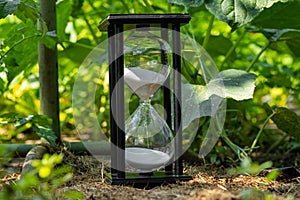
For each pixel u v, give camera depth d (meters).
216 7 2.77
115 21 2.35
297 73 4.63
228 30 4.72
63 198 2.20
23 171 2.66
